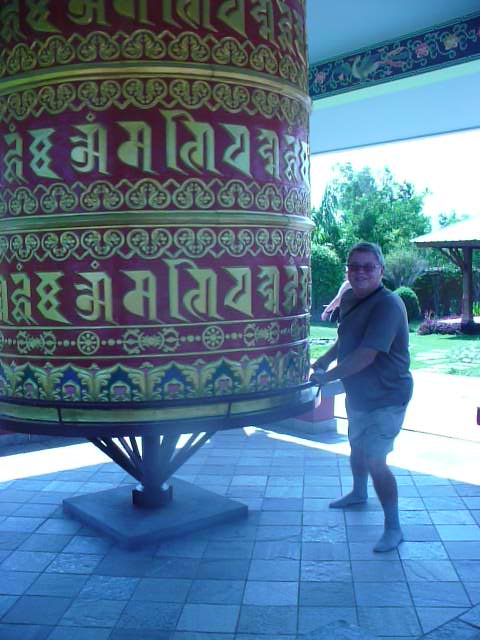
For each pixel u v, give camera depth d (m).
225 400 3.30
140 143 3.11
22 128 3.24
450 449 6.32
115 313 3.17
